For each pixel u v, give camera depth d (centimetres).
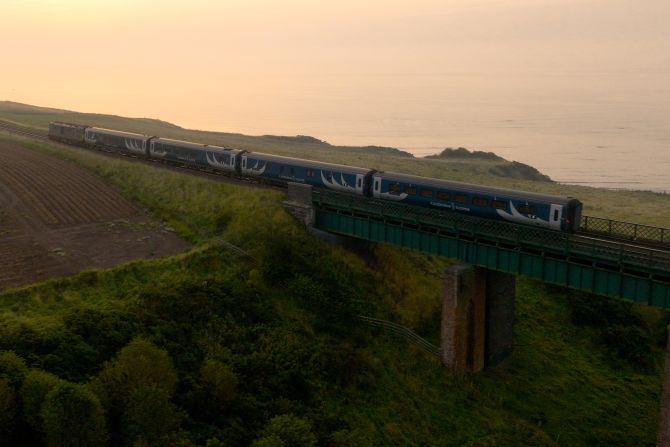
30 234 4766
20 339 2891
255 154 6169
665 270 3278
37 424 2414
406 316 4525
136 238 4775
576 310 5269
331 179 5406
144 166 6719
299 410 3206
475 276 4197
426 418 3647
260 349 3531
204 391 2967
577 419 4044
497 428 3738
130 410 2555
